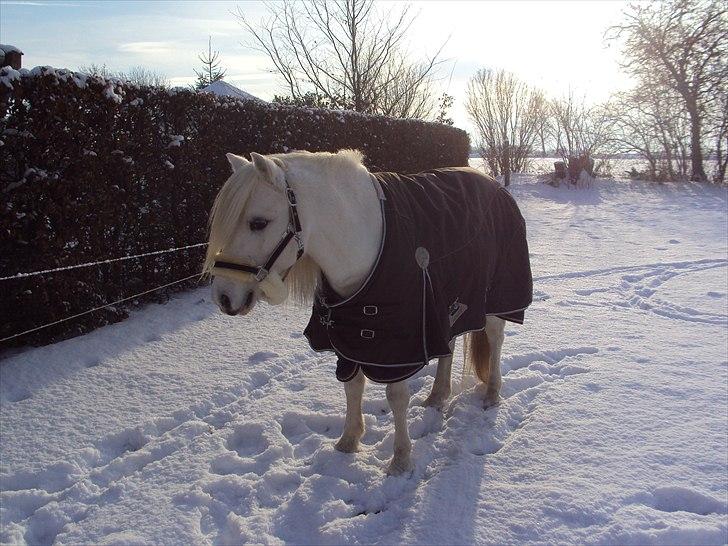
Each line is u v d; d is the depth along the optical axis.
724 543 2.27
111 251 4.72
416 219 2.71
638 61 16.75
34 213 3.86
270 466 2.92
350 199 2.53
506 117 17.66
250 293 2.39
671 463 2.78
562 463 2.81
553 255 7.83
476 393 3.65
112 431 3.20
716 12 15.49
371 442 3.17
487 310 3.27
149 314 4.99
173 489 2.70
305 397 3.64
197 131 5.52
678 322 5.00
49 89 3.83
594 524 2.38
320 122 7.53
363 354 2.57
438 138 11.59
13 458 2.93
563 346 4.43
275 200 2.36
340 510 2.53
